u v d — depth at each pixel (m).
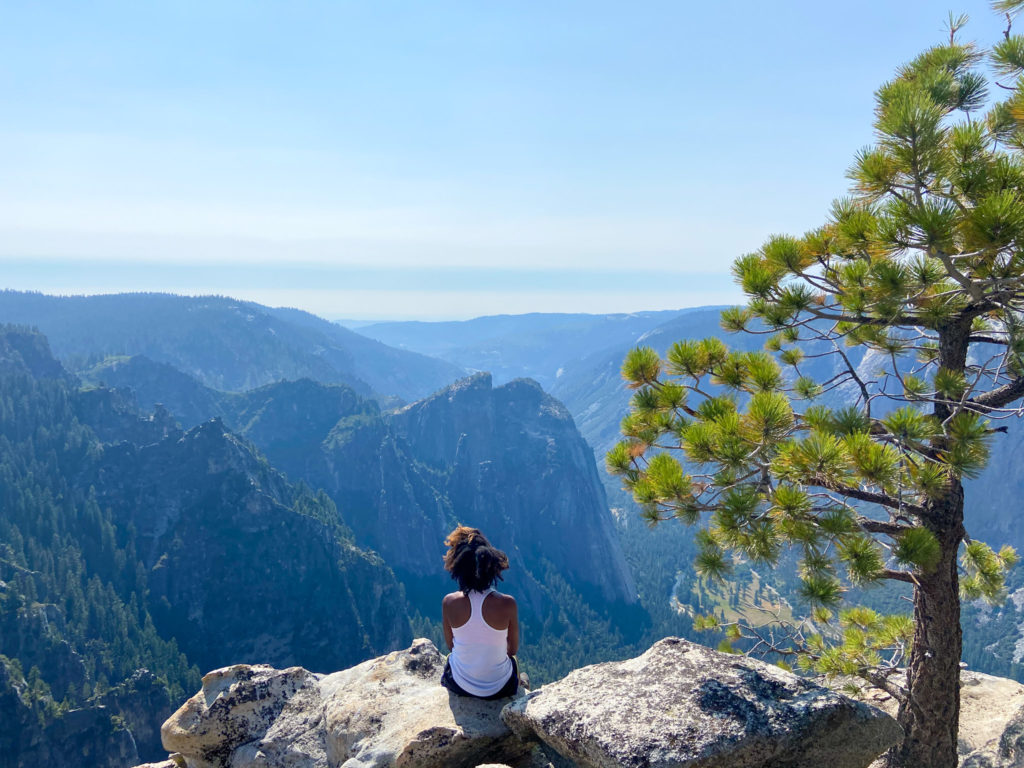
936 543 9.85
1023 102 10.23
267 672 10.61
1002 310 11.64
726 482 10.21
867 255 11.00
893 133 9.69
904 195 10.47
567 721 7.44
